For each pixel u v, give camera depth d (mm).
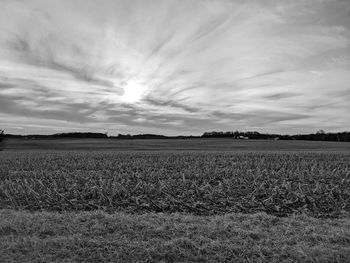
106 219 7824
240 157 31812
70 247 5949
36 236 6613
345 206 10703
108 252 5762
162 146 70062
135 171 21766
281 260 5496
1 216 8414
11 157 33469
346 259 5453
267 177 17609
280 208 10680
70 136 109812
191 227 7168
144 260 5504
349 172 18453
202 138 107625
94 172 20406
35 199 11883
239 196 12578
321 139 105875
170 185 14672
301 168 22453
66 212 9594
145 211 10469
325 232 6859
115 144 76938
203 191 13430
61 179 17844
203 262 5496
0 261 5387
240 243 6203
